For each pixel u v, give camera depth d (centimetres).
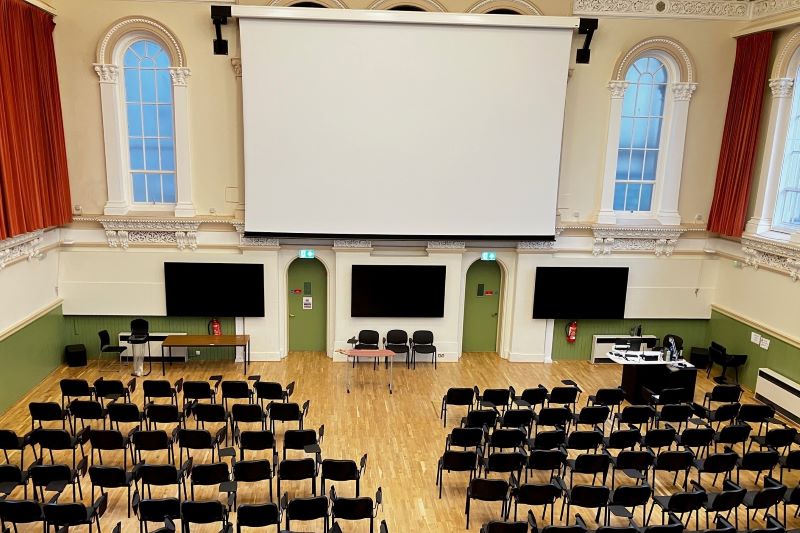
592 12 1225
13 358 1055
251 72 1167
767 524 695
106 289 1263
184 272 1265
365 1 1195
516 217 1268
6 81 971
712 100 1278
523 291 1341
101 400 1046
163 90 1222
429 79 1194
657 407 1139
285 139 1202
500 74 1199
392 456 930
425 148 1224
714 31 1247
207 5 1167
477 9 1208
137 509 685
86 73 1173
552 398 999
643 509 769
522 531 634
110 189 1220
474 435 838
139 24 1163
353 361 1260
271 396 982
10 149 988
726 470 790
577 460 770
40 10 1091
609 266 1341
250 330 1307
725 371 1303
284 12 1140
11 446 771
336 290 1302
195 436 791
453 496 829
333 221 1245
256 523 650
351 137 1209
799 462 802
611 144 1280
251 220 1231
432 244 1295
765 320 1199
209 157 1230
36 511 641
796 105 1147
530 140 1234
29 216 1048
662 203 1320
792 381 1111
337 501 662
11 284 1045
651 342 1217
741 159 1216
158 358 1301
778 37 1155
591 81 1254
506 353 1384
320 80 1180
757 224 1210
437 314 1327
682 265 1356
